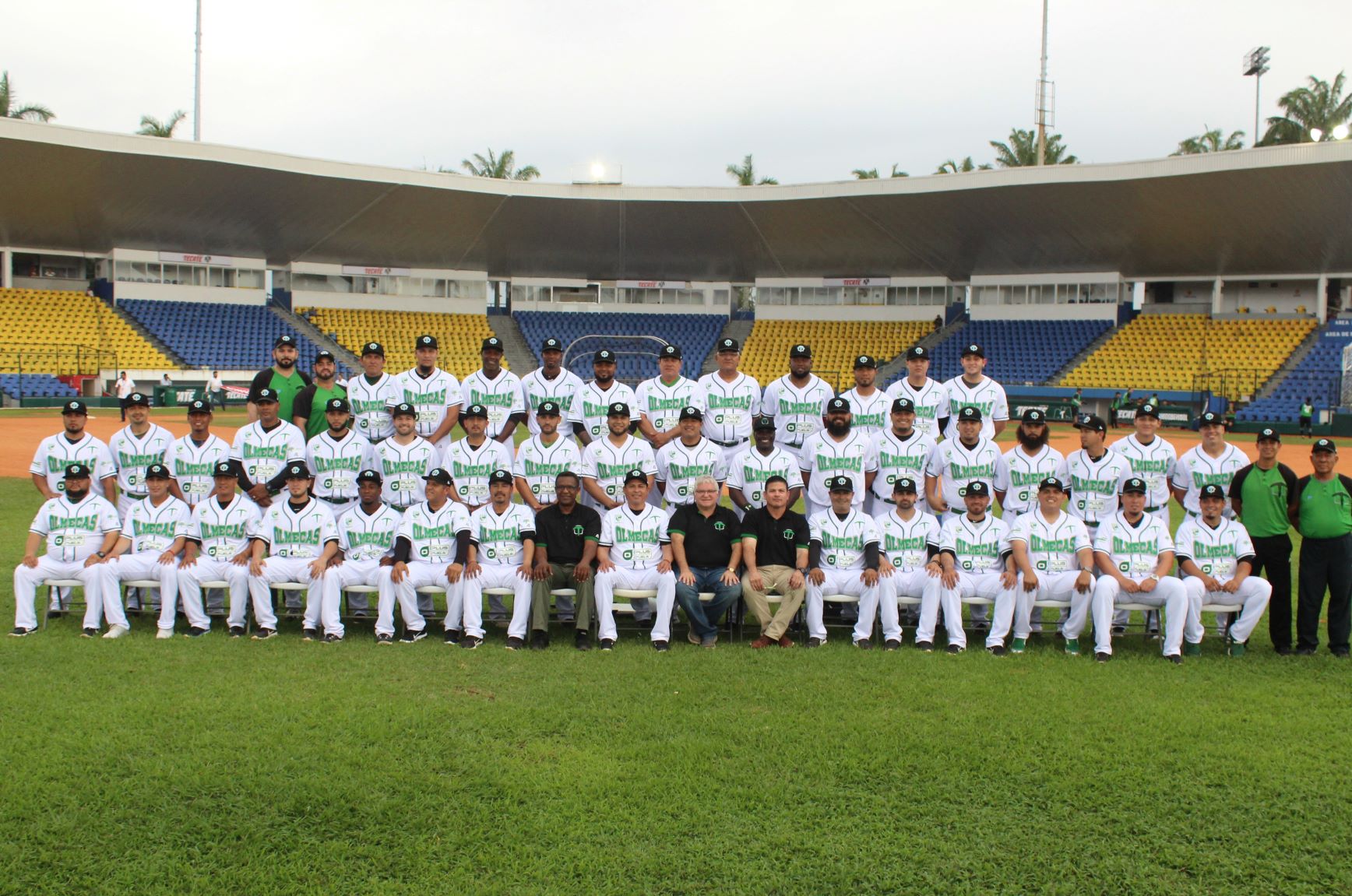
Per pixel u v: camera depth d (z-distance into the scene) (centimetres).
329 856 432
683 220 3994
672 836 450
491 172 5491
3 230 3575
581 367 4275
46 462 838
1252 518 773
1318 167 2978
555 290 4559
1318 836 459
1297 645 771
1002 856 439
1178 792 498
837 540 793
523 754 534
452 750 536
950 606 761
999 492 861
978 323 4134
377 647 746
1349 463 2150
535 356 4241
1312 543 755
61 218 3553
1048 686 662
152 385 3500
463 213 3919
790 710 607
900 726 579
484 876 418
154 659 697
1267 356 3459
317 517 786
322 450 840
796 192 3791
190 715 580
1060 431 3172
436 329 4269
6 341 3412
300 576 772
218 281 4059
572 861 429
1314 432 3030
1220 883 422
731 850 440
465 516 783
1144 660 737
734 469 850
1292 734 575
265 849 438
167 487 799
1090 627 862
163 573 759
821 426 913
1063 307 4009
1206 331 3688
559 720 583
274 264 4184
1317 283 3666
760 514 802
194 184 3491
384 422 908
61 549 768
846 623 850
